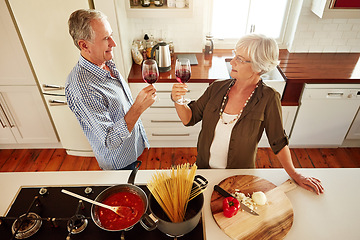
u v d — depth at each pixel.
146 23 2.80
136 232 1.04
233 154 1.47
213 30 3.04
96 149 1.73
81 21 1.29
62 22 2.07
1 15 2.18
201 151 1.56
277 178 1.33
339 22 2.76
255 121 1.38
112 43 1.44
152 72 1.39
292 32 2.92
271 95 1.36
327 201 1.22
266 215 1.13
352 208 1.19
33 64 2.28
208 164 1.57
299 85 2.51
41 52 2.21
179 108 1.48
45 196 1.19
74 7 2.02
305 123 2.75
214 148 1.50
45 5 1.99
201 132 1.54
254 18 2.95
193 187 1.07
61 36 2.13
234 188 1.25
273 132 1.39
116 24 2.18
